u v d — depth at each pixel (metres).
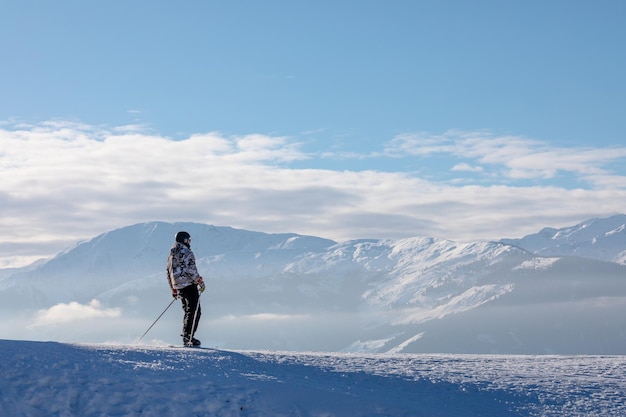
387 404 11.09
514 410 11.56
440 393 12.23
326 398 11.11
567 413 11.51
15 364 11.12
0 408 10.13
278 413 10.64
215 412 10.54
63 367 11.25
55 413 10.24
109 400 10.52
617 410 11.67
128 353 12.82
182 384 11.08
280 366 13.20
